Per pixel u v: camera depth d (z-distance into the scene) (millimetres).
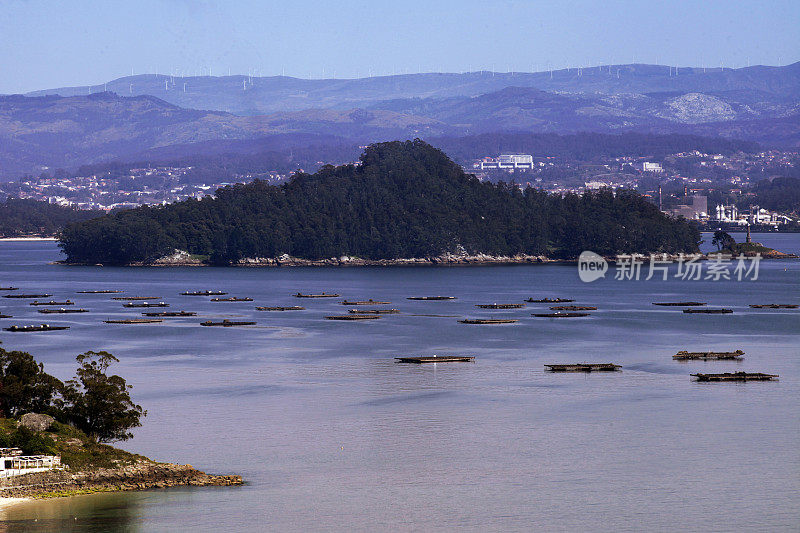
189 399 190250
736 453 151625
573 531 119750
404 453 151250
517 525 121125
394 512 125188
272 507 126250
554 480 138250
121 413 145625
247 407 182875
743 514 125438
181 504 126438
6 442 132000
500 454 150625
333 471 141375
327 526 120125
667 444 156500
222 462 145375
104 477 132875
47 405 145750
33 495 126875
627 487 135375
